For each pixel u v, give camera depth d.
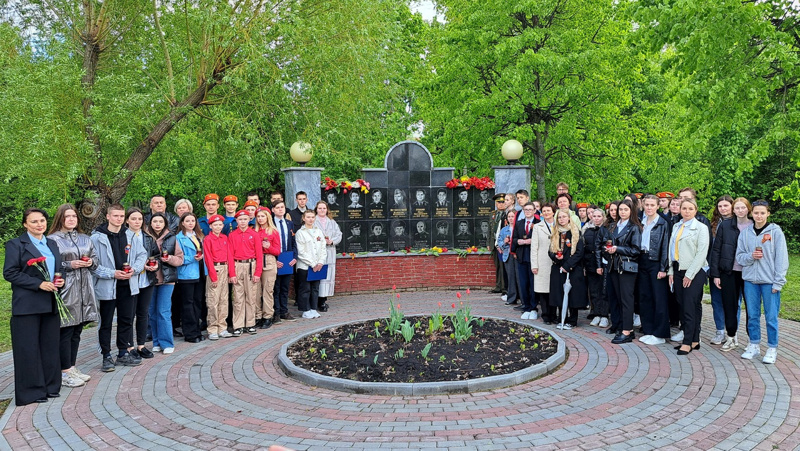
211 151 12.88
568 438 4.42
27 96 9.23
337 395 5.57
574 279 8.18
